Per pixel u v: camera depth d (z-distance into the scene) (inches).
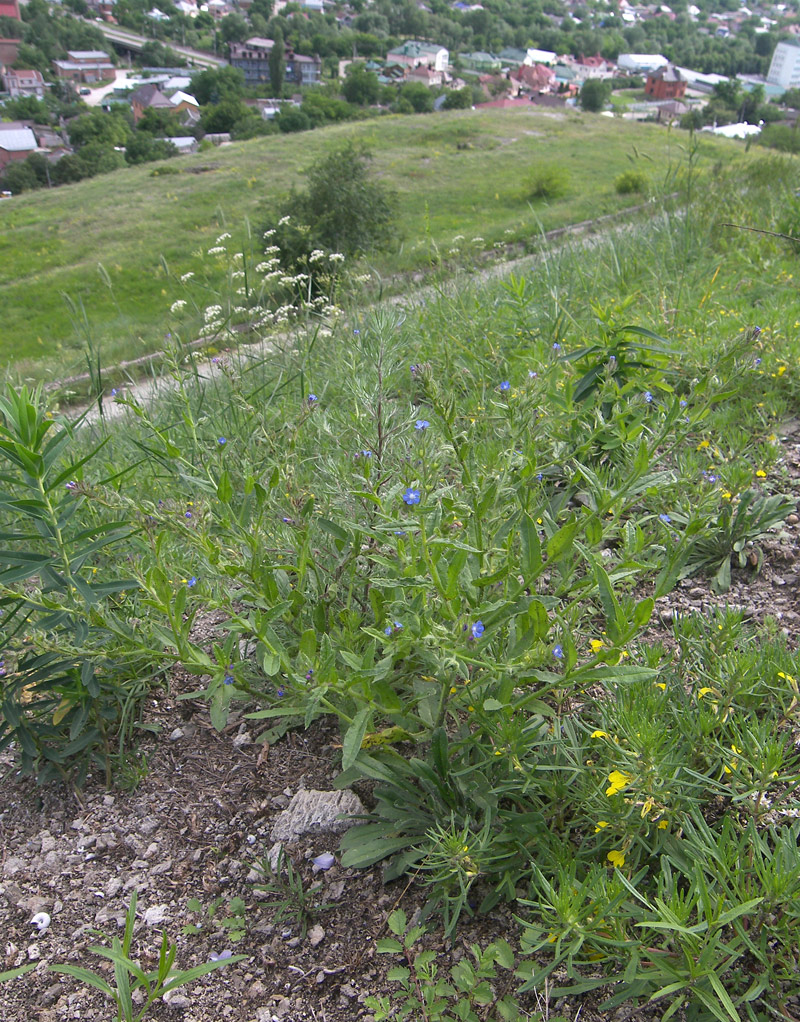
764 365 153.6
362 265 307.6
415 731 84.5
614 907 61.3
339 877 80.7
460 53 7204.7
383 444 97.0
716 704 80.7
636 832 67.4
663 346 147.9
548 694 88.0
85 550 88.0
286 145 1760.6
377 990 70.4
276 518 104.6
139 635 95.0
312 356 201.0
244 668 92.0
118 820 91.0
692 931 54.8
